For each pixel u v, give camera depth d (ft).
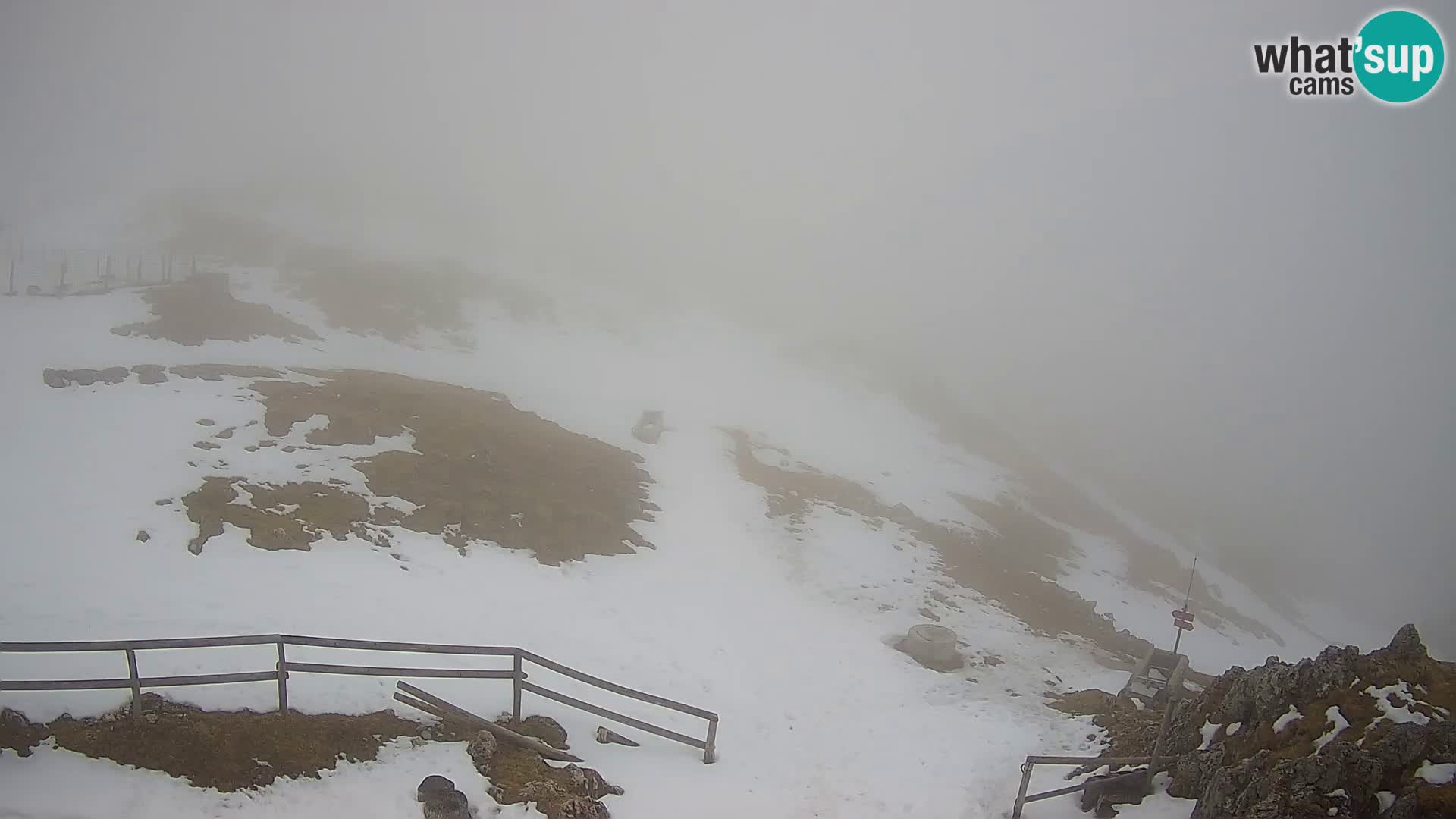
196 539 46.75
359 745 30.68
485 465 70.95
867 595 70.95
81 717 28.53
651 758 35.91
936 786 37.32
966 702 50.03
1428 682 29.19
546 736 34.78
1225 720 33.47
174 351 84.69
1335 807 24.77
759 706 45.34
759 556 74.95
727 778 35.76
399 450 69.05
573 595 55.01
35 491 47.70
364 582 47.37
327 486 58.75
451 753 31.63
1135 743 39.60
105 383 65.77
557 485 74.13
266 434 63.98
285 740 29.73
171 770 27.20
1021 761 40.57
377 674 31.55
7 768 25.85
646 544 69.26
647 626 53.26
